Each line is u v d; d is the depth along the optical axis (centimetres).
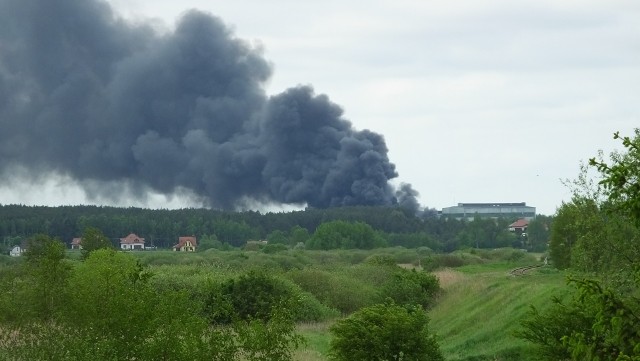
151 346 1534
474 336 3603
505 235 16225
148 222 17662
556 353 1727
